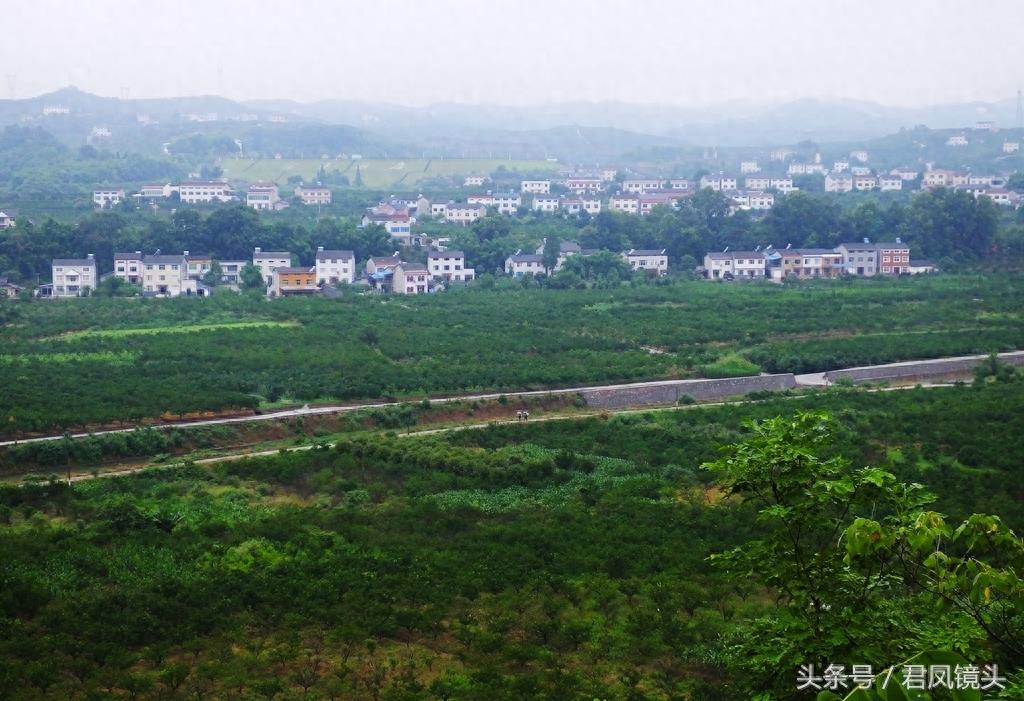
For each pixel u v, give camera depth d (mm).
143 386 128125
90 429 113438
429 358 152500
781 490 31516
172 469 101188
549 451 107000
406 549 77188
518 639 62250
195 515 87812
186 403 120312
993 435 106812
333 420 121000
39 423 110875
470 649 60688
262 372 139500
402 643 62406
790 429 31938
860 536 28109
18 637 60250
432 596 67312
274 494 97125
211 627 63500
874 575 32312
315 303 198625
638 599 67312
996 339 167875
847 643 29656
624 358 153500
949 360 158500
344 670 56938
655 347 167500
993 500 83750
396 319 184125
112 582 71375
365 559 74750
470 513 87312
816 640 29797
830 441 31812
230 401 122062
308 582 70000
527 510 88688
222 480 98938
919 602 31359
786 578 31766
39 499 92312
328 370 140750
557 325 182375
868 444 104625
